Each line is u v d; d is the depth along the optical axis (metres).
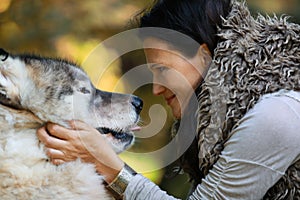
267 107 2.37
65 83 2.87
